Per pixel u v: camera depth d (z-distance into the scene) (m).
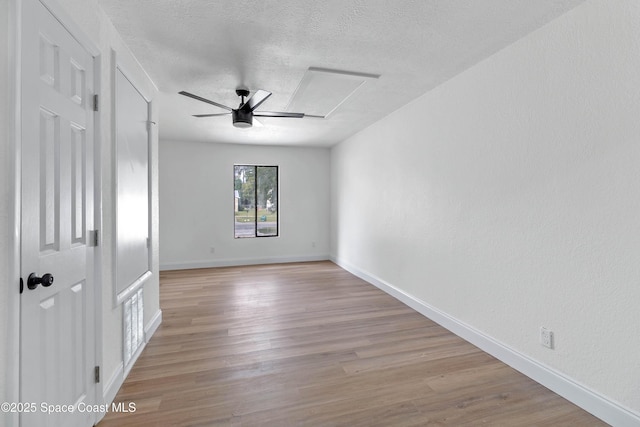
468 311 2.64
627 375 1.57
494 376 2.09
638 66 1.51
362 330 2.86
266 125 4.48
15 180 1.01
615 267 1.62
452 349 2.48
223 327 2.92
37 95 1.12
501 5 1.77
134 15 1.85
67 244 1.34
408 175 3.54
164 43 2.19
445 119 2.90
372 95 3.26
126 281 2.07
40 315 1.15
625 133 1.57
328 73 2.69
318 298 3.83
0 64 0.96
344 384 1.99
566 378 1.84
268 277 4.93
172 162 5.54
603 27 1.64
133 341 2.23
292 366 2.21
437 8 1.81
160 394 1.88
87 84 1.53
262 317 3.19
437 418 1.67
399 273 3.77
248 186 6.07
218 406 1.77
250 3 1.76
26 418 1.07
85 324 1.51
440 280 3.00
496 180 2.33
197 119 4.12
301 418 1.67
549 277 1.95
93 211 1.59
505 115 2.25
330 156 6.32
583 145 1.75
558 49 1.88
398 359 2.32
